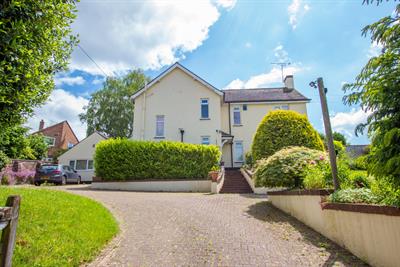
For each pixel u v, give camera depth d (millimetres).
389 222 3752
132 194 12422
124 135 38188
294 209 7590
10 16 3611
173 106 21391
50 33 4395
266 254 4727
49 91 4938
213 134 20750
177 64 21906
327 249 4992
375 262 4074
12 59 3697
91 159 25531
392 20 3709
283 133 14039
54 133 37906
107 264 4215
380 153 3678
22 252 3775
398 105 3623
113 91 38906
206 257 4578
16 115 4344
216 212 8133
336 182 5996
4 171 15430
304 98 22781
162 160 15922
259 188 13562
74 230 5016
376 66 3861
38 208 5625
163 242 5332
